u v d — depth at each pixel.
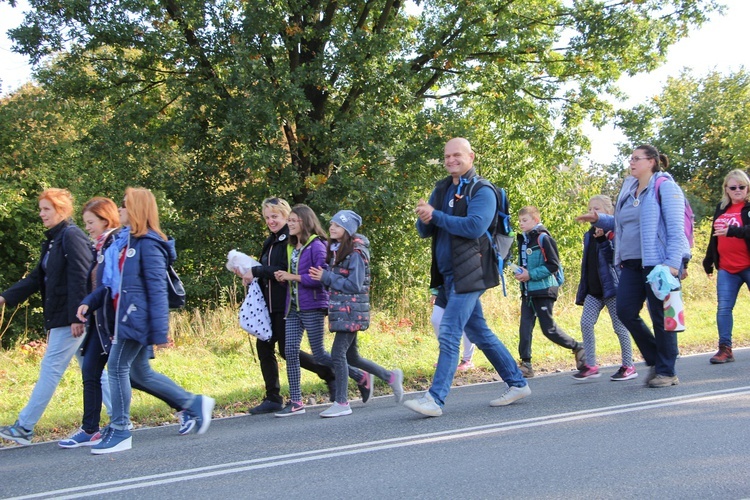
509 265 15.48
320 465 4.56
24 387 7.90
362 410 6.56
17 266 17.48
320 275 6.25
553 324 7.84
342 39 16.34
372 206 16.28
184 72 17.00
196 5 15.82
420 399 5.86
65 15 15.85
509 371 6.28
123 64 17.48
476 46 17.59
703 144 42.31
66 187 17.62
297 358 6.62
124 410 5.35
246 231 17.31
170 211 18.11
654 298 6.60
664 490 3.78
